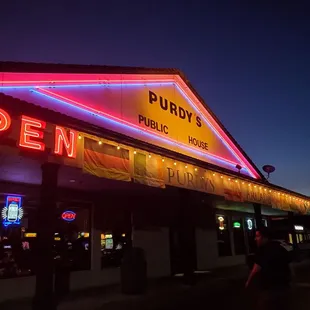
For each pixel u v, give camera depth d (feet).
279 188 70.33
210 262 68.74
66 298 36.63
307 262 83.25
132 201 53.31
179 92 57.72
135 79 48.57
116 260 49.42
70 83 38.32
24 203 39.42
